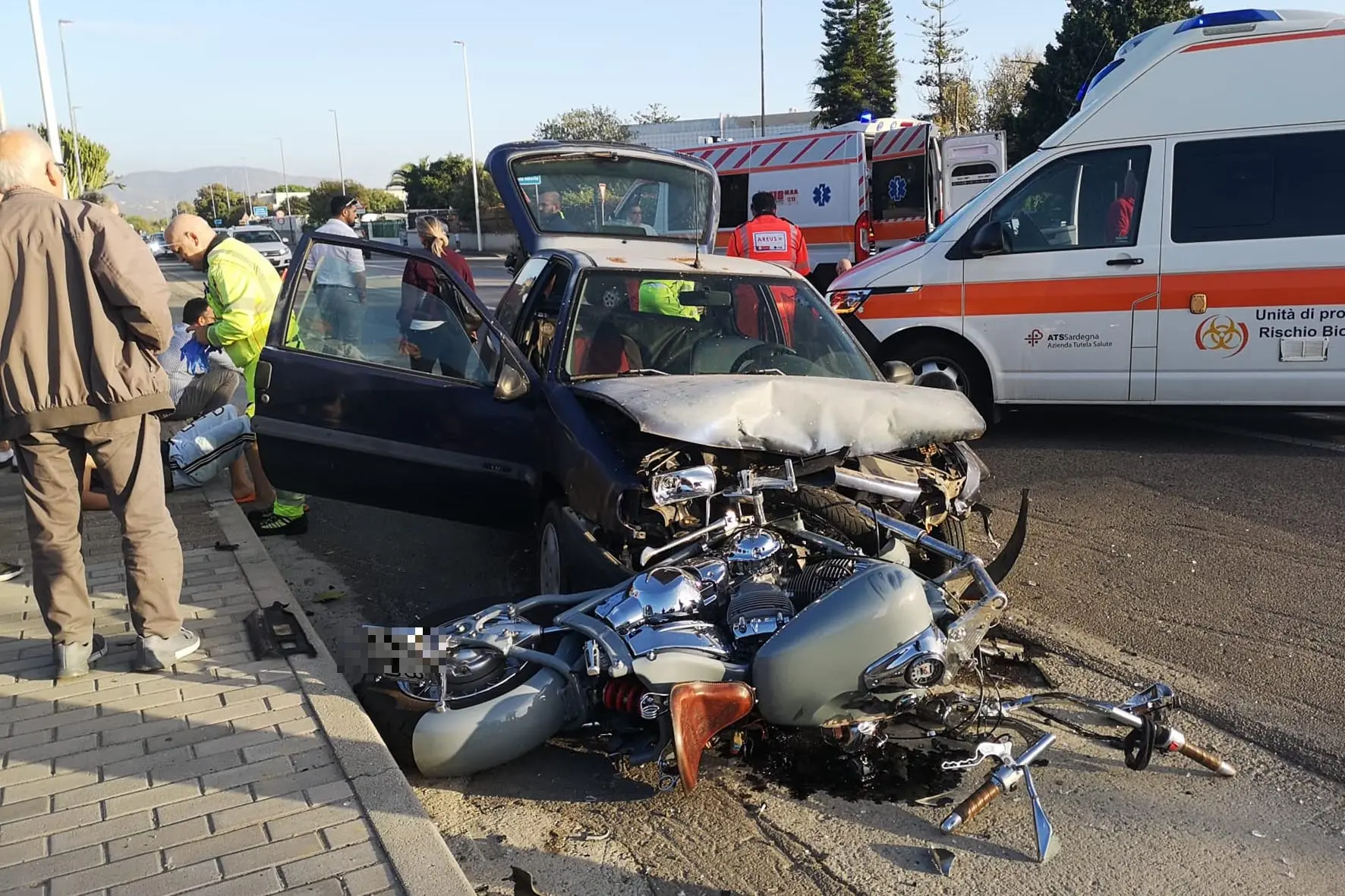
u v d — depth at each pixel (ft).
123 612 15.70
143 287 12.46
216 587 16.55
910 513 15.31
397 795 10.66
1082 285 26.78
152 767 11.26
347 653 12.68
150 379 13.03
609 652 11.41
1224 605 16.94
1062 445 27.61
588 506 14.20
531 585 18.78
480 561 20.20
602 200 27.07
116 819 10.31
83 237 12.32
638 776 12.34
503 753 11.85
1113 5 122.11
